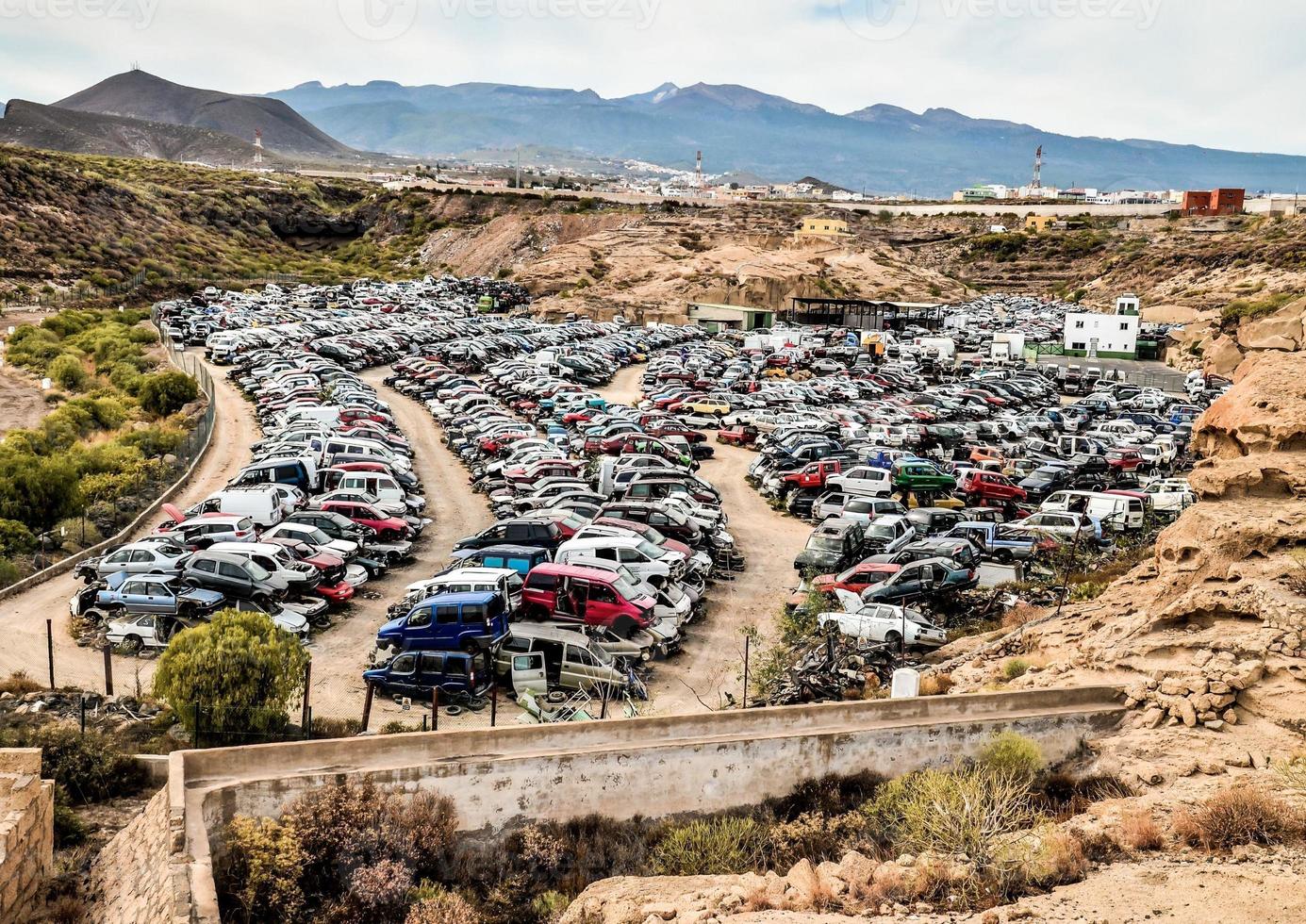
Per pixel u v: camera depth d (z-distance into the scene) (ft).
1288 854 50.52
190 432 199.62
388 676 86.58
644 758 62.13
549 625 93.30
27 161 504.84
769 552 135.95
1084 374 318.24
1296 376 86.43
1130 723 67.62
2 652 95.61
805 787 64.34
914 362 332.60
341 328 342.03
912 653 94.38
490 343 324.80
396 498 141.59
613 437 184.34
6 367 271.90
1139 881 49.32
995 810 56.54
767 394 250.37
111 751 71.77
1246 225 607.78
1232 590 72.13
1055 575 110.73
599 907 52.42
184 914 47.29
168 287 457.68
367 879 54.65
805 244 579.89
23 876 54.34
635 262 519.60
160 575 102.22
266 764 58.08
